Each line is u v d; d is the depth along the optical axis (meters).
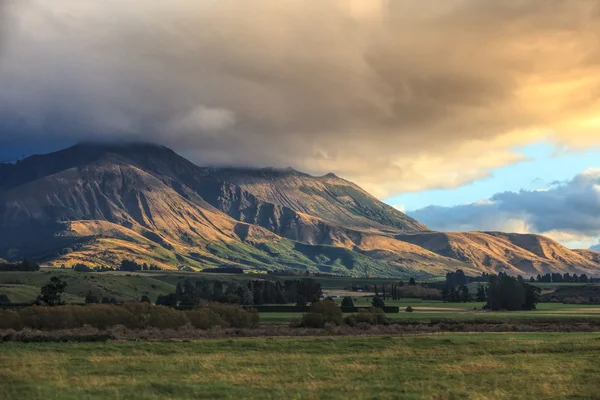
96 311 131.38
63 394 45.69
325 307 152.88
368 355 78.00
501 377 56.91
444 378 56.47
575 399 46.62
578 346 86.25
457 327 155.75
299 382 53.72
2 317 123.94
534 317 193.12
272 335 125.12
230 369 63.03
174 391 48.09
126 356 74.69
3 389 47.69
